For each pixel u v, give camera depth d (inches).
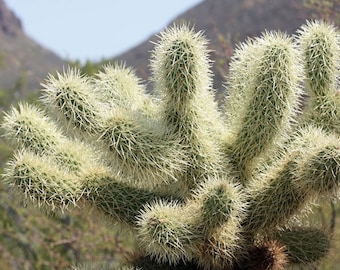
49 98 134.3
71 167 141.8
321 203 136.9
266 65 134.9
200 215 125.0
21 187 132.1
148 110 153.3
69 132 145.7
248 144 139.9
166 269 139.9
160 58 134.7
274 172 137.1
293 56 135.9
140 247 147.6
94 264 149.4
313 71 146.6
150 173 130.8
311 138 135.0
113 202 136.2
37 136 143.1
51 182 133.0
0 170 283.7
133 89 161.5
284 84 134.9
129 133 128.5
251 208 137.2
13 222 307.9
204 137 139.5
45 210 140.6
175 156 132.4
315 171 124.3
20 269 311.9
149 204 136.9
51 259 291.3
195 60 133.0
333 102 147.1
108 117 130.8
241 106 143.9
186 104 136.2
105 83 159.8
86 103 132.3
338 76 149.3
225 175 139.3
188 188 140.2
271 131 137.7
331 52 146.6
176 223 124.3
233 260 137.8
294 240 145.4
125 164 130.0
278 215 136.9
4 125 144.6
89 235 280.7
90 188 135.9
